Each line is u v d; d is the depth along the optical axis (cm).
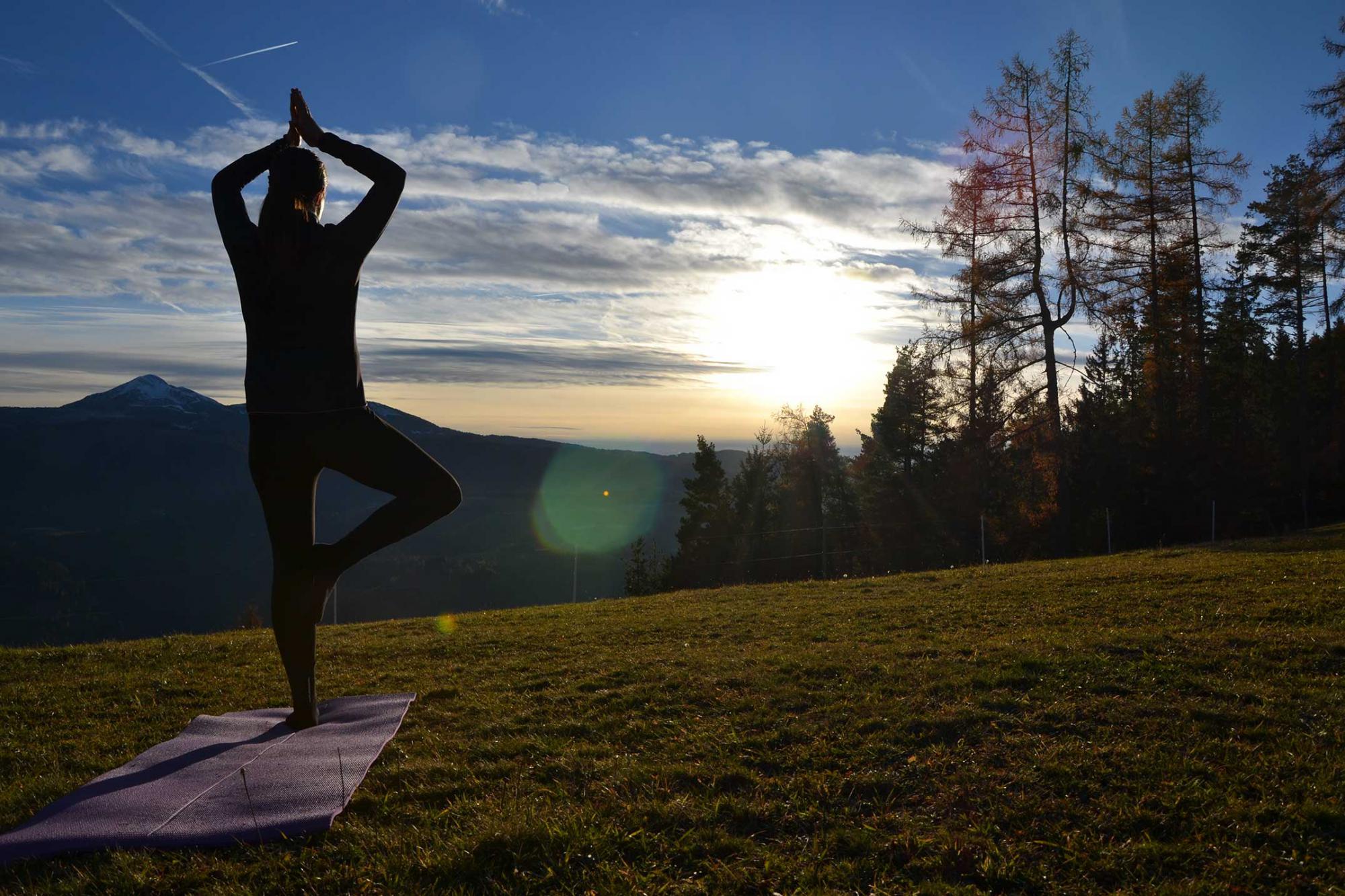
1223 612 713
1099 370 2995
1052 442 2392
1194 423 3000
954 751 369
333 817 310
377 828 307
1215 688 439
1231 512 2812
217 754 382
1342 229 2403
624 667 594
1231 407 3312
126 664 775
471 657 721
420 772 364
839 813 314
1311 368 3681
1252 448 3120
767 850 285
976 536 2862
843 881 264
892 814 310
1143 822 296
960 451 2811
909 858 278
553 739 414
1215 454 2898
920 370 2627
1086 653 540
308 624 408
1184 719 393
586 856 280
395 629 1014
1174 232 2809
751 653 620
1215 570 1044
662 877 267
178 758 379
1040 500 2567
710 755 377
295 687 424
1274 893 250
